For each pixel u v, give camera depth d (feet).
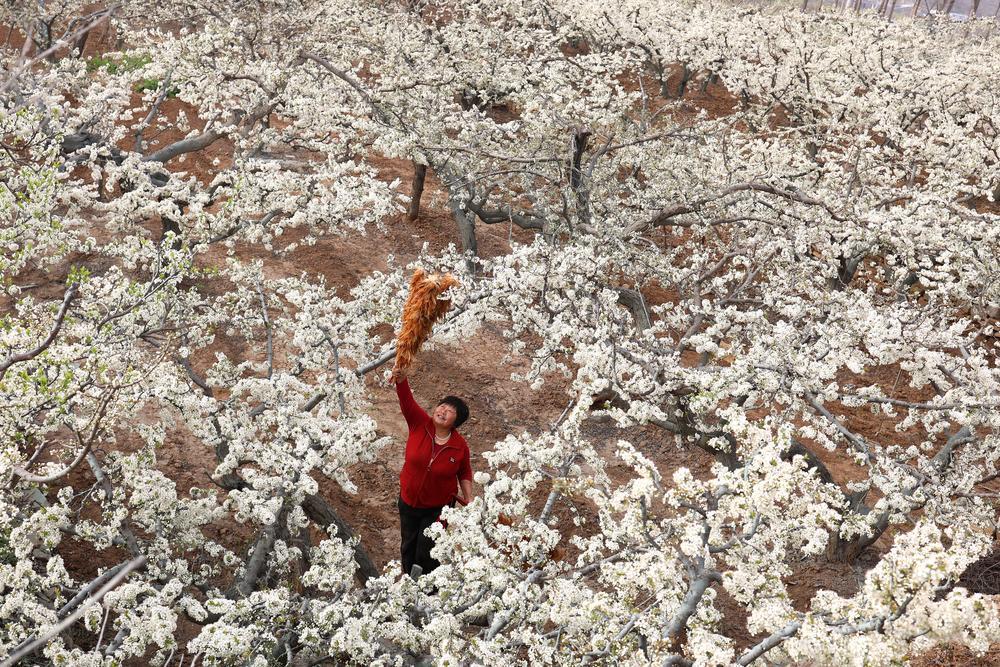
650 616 13.48
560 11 73.20
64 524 15.92
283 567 18.76
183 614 21.68
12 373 15.24
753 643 23.94
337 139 37.09
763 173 38.60
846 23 94.99
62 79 38.83
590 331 23.50
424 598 15.58
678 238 49.11
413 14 58.23
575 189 36.99
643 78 84.89
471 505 16.37
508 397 35.91
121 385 14.85
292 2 55.62
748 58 75.87
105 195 36.88
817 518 13.16
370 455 19.69
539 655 13.93
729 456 24.91
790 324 24.29
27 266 36.11
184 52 34.94
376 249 46.03
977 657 19.26
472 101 61.36
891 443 34.42
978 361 24.62
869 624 10.75
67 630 16.19
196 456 28.45
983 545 17.97
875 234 28.30
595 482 18.06
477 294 23.40
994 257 29.22
